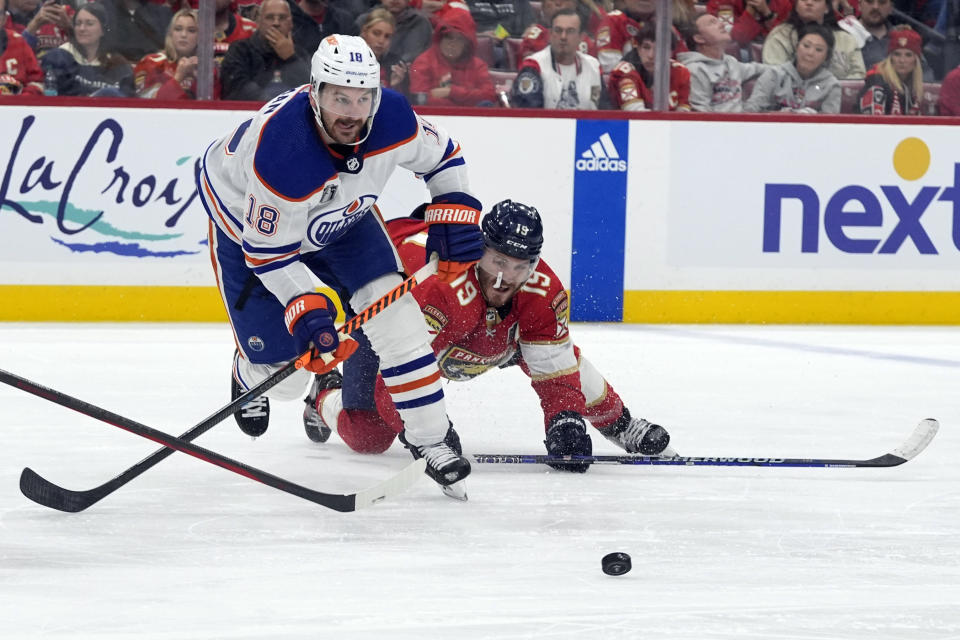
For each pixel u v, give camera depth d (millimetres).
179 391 13406
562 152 20875
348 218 8445
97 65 20344
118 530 7699
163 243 19984
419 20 20922
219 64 20406
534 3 21094
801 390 14414
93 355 16062
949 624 6086
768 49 21906
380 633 5781
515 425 11914
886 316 21797
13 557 7023
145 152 19781
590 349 17672
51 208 19625
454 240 8742
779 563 7172
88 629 5758
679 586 6652
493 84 21312
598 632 5867
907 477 9805
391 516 8195
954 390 14641
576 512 8367
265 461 10031
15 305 19672
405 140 8180
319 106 7504
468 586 6582
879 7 21969
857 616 6191
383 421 10070
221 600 6250
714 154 21125
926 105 22344
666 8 21078
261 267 8062
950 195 21734
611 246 21062
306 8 20453
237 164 8305
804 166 21328
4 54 20094
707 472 9867
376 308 8359
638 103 21469
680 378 15172
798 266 21484
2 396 12844
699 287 21328
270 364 9812
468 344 9500
